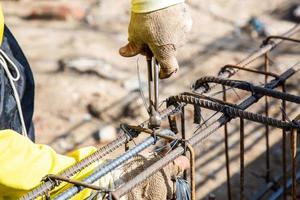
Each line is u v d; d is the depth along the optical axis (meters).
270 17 8.60
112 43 7.83
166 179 2.49
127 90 6.57
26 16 8.77
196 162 5.33
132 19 2.36
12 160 2.31
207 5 8.95
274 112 5.98
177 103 2.68
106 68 7.07
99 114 6.20
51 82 6.80
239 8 8.92
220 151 5.47
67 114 6.26
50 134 5.96
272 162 5.28
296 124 2.46
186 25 2.34
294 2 8.88
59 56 7.41
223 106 2.56
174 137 2.43
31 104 2.93
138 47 2.41
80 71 7.01
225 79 2.85
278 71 6.87
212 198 3.01
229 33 8.13
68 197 2.18
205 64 7.20
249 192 4.93
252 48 7.67
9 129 2.48
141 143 2.40
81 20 8.67
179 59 7.33
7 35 2.91
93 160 2.35
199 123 2.73
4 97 2.62
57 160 2.41
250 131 5.75
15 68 2.73
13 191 2.33
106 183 2.49
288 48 7.46
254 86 2.75
